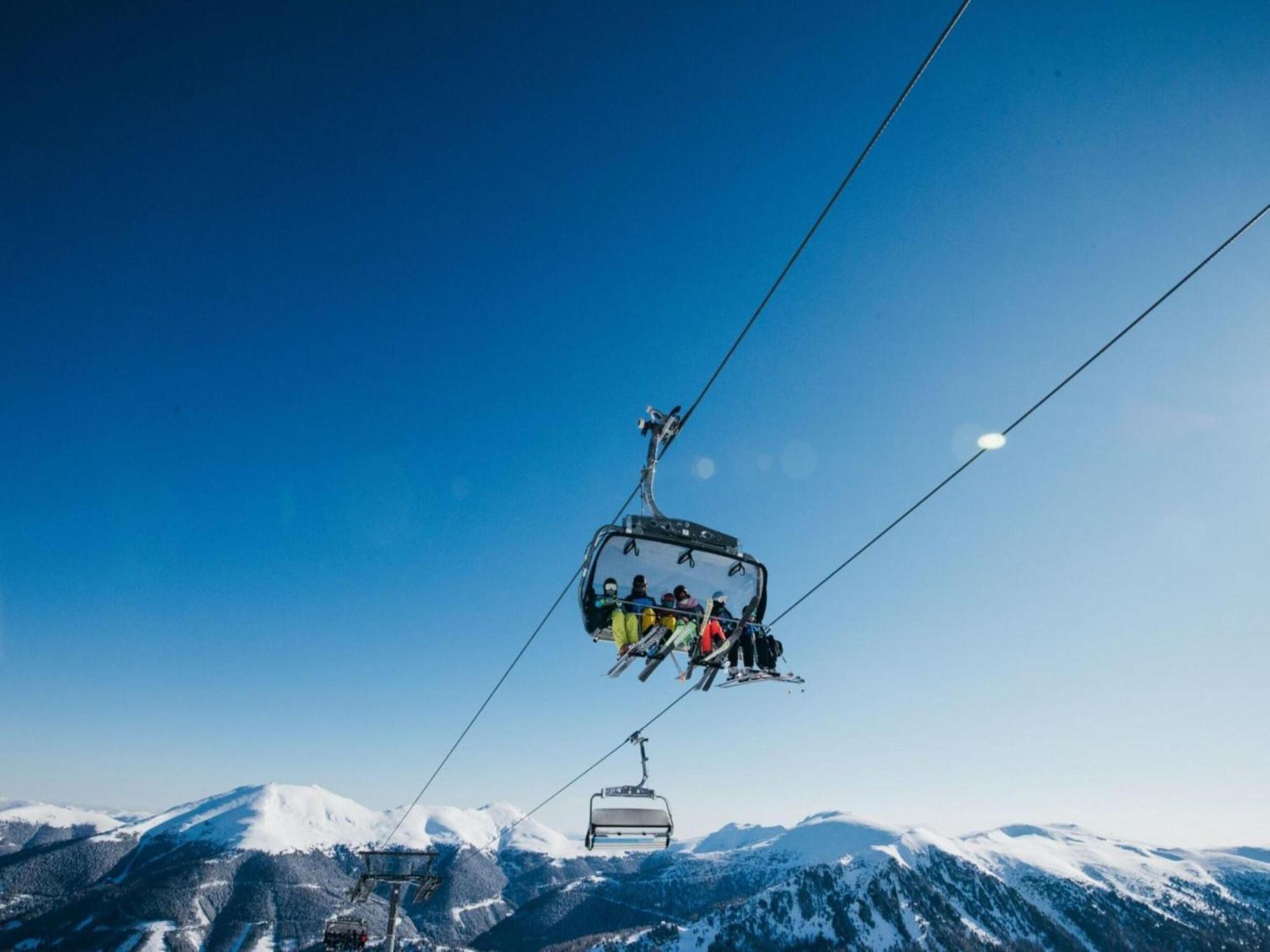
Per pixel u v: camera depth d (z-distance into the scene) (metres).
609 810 16.22
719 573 11.33
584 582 11.10
